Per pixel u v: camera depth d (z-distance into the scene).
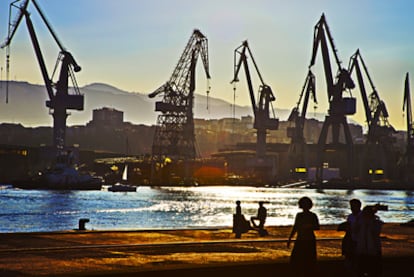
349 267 22.89
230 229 43.19
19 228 110.62
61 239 34.00
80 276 21.36
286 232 42.66
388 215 153.88
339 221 142.12
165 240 35.19
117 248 30.39
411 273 24.86
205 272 23.22
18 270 23.19
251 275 23.09
